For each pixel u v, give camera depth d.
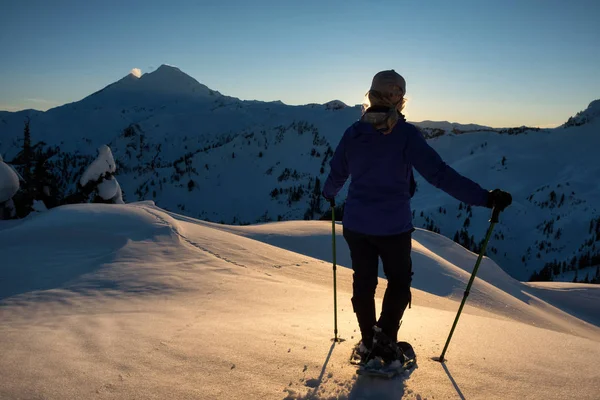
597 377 3.21
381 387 2.81
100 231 11.16
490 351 3.91
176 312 5.28
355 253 3.26
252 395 2.59
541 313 20.41
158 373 2.83
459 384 2.95
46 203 27.31
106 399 2.43
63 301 6.01
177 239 11.21
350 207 3.23
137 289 6.96
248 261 11.06
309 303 6.85
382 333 3.02
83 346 3.34
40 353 3.10
